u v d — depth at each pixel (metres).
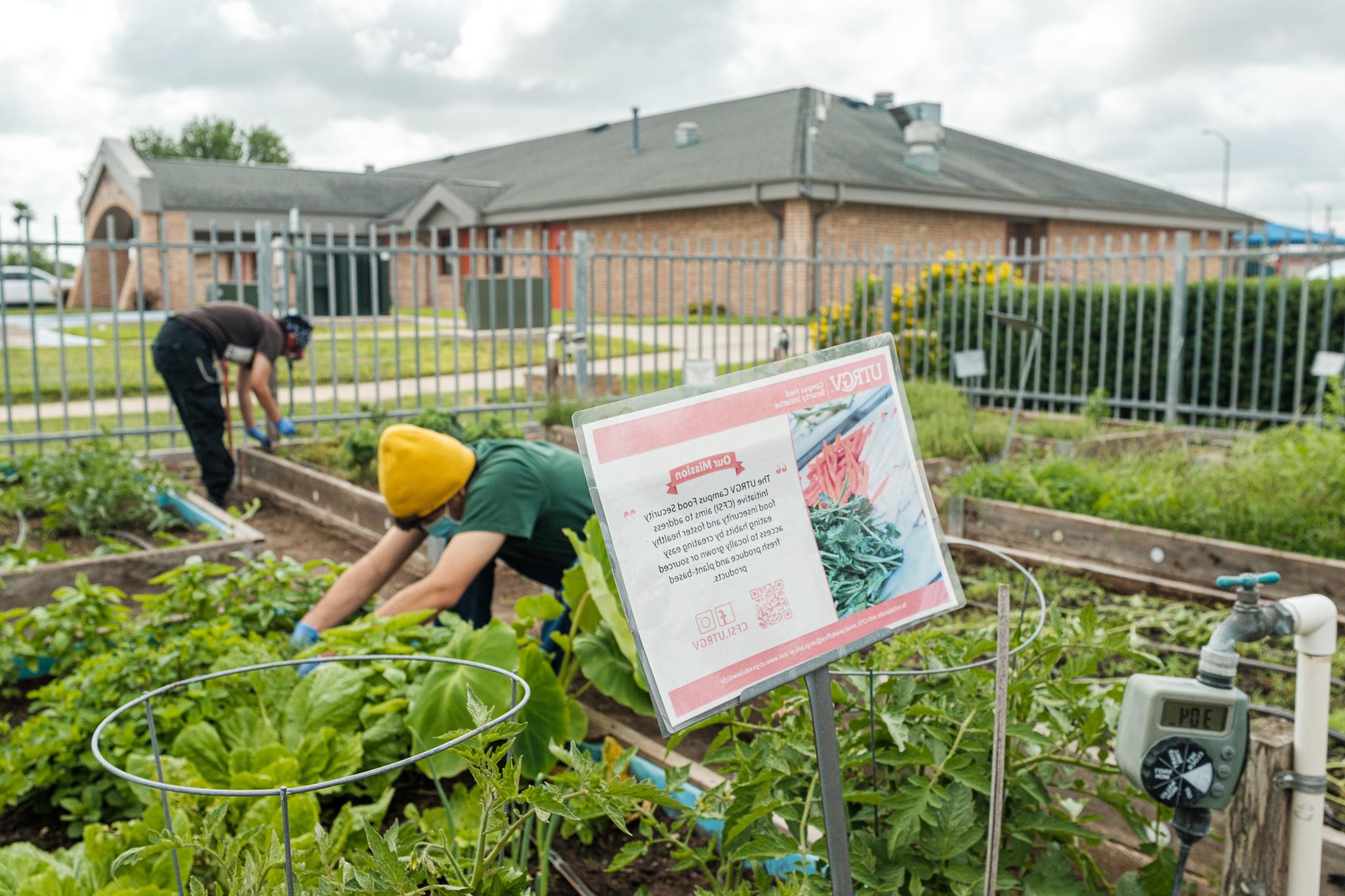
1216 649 1.81
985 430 8.39
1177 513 5.21
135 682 2.87
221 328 7.40
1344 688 3.45
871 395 1.52
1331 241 9.12
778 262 11.51
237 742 2.71
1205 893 2.38
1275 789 1.96
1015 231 28.69
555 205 27.92
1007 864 2.05
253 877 1.51
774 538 1.41
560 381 11.07
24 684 3.70
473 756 1.40
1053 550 5.29
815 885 1.87
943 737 2.06
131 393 13.18
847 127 29.33
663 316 26.36
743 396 1.41
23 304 31.45
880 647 2.38
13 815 2.80
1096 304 11.47
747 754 2.21
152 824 2.27
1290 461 5.42
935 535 1.57
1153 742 1.79
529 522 3.52
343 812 2.36
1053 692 2.12
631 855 2.08
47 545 5.04
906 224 25.58
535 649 2.61
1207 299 10.69
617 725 3.15
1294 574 4.43
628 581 1.29
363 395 12.90
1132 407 10.45
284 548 6.35
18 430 10.32
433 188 30.72
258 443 8.16
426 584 3.40
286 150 74.62
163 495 6.88
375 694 2.79
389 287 31.84
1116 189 33.06
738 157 26.20
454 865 1.51
